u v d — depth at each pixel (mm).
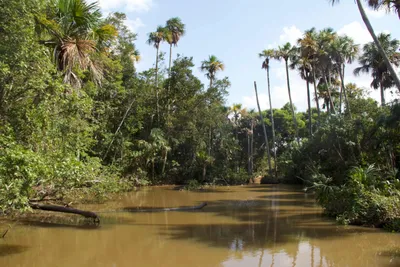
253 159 47438
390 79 27656
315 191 13578
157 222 11875
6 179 7027
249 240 9203
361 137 19875
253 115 45469
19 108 9570
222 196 20734
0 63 7938
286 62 33344
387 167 16000
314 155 24812
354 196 11375
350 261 7316
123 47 26578
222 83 30391
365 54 27547
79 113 12477
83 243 8930
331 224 11266
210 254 7922
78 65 13742
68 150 11398
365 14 13336
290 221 11938
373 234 9703
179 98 29375
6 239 9273
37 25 11273
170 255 7867
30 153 7719
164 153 27922
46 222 11539
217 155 33781
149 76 28047
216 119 30641
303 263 7219
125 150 25609
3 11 8328
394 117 16312
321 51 27219
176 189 25688
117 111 26266
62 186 10242
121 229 10656
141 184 27609
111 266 7113
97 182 13258
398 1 14062
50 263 7285
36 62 9328
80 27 12531
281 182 32594
